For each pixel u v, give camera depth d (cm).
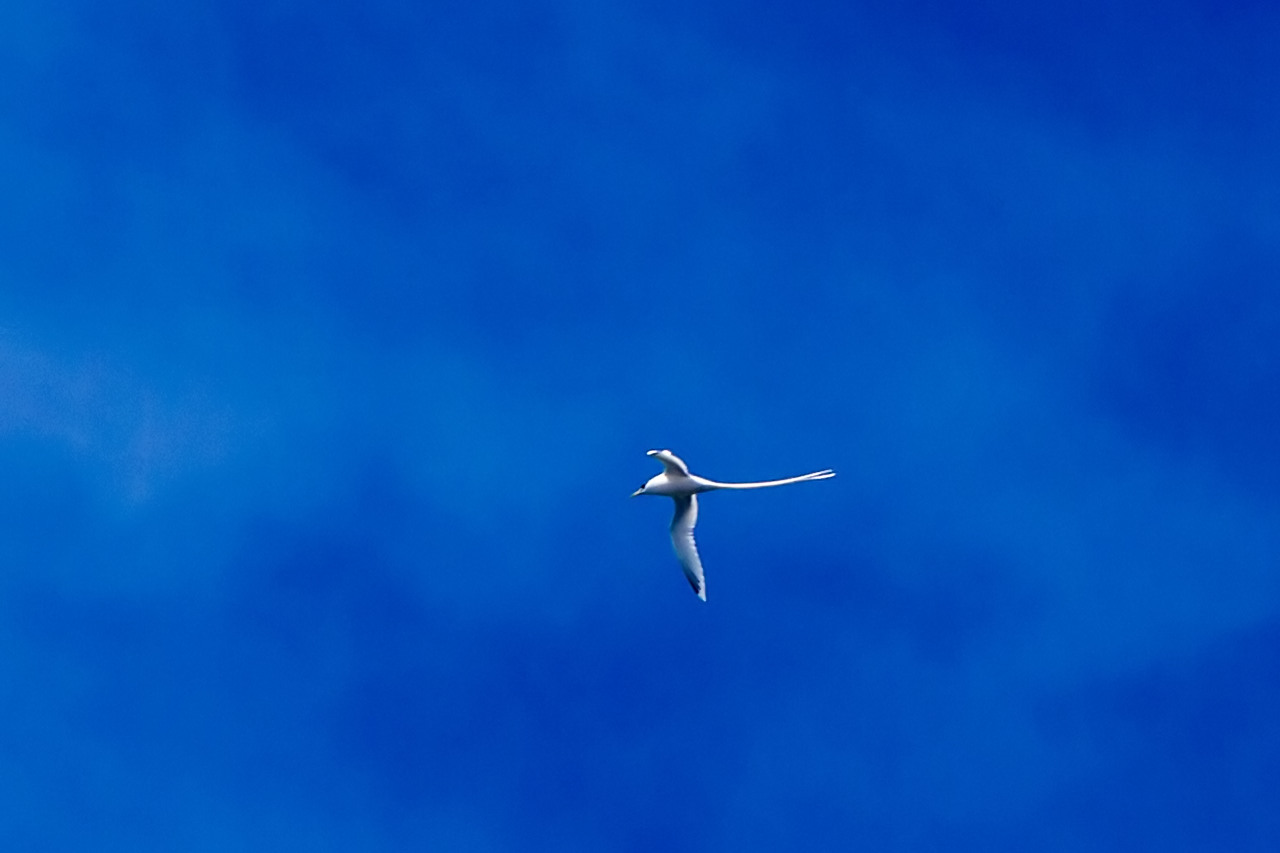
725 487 4341
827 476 4388
